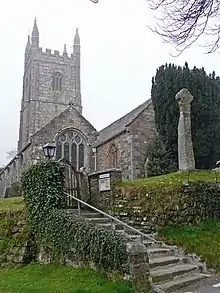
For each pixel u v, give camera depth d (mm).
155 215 11102
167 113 20422
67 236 9289
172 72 20672
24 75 55156
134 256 7262
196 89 20078
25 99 52781
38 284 7773
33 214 10750
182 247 9930
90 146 29250
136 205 11617
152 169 19672
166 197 11133
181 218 10828
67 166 12984
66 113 29375
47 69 50594
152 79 21984
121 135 24125
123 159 23547
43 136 28062
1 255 10680
